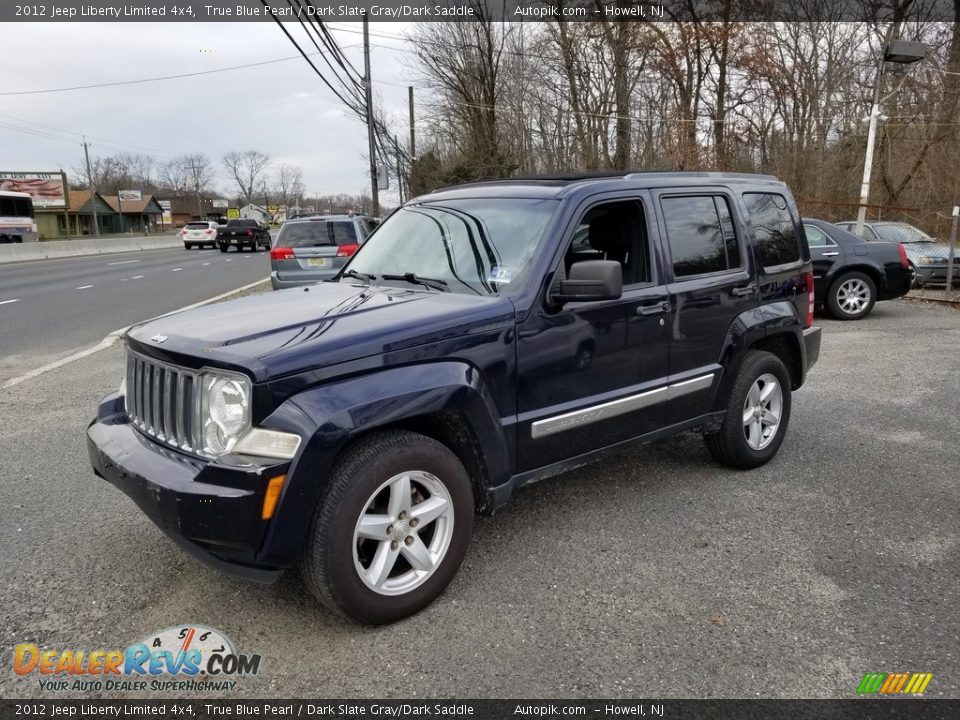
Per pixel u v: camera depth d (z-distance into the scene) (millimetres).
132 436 3150
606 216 3914
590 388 3662
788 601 3158
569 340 3514
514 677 2670
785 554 3582
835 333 9805
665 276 3982
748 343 4438
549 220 3572
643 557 3562
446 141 35094
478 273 3619
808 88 27359
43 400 6586
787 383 4816
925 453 5027
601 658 2773
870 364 7820
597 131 29141
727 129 28812
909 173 23859
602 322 3641
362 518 2848
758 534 3805
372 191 25500
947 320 10711
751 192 4688
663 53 28250
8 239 41625
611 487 4469
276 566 2717
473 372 3152
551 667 2725
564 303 3455
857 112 25781
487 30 31062
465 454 3330
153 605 3180
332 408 2719
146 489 2766
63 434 5582
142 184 125938
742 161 28906
